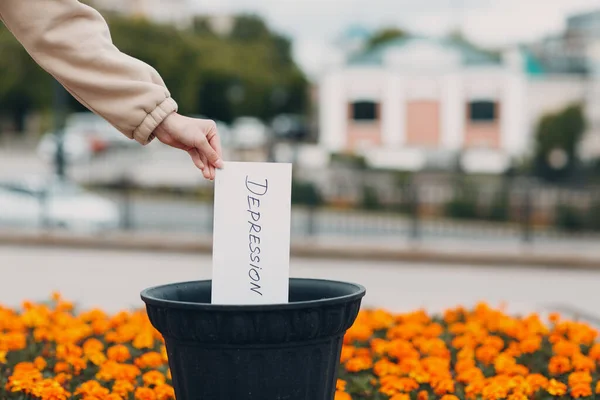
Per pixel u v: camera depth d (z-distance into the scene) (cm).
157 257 1283
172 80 4884
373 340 443
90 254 1309
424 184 2067
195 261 1238
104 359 379
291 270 1143
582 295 921
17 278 1024
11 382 329
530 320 472
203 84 5081
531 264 1235
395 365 390
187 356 237
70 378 362
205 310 225
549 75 3412
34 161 3522
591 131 3353
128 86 246
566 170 2569
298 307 227
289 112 5391
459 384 366
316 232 1677
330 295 274
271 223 245
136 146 3212
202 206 2375
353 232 1720
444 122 2836
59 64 250
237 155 3127
